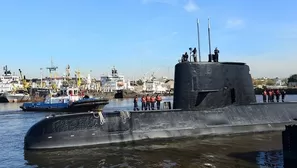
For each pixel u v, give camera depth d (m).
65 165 12.41
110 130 15.55
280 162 11.91
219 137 16.72
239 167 11.36
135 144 15.48
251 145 14.91
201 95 17.02
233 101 17.80
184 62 17.31
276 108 19.20
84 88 112.94
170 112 16.88
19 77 118.19
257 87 110.81
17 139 21.92
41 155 14.04
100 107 49.91
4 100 85.94
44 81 114.69
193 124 16.78
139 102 86.81
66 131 14.98
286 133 11.49
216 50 17.47
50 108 52.69
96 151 14.37
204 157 12.94
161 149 14.48
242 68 18.22
